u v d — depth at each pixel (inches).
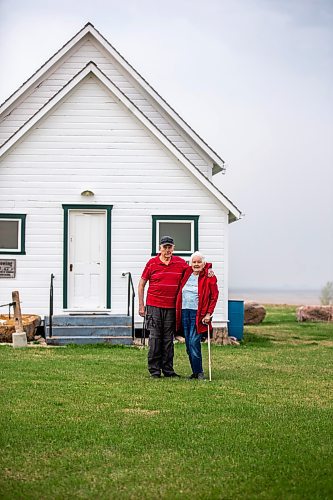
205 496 293.7
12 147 862.5
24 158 866.1
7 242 863.7
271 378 569.3
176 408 442.6
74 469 327.0
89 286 871.7
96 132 872.9
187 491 300.2
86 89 872.9
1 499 288.4
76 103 872.3
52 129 868.6
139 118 868.6
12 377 547.5
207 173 956.0
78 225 872.9
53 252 865.5
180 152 869.2
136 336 866.8
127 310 861.8
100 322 828.6
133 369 597.9
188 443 366.6
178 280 556.1
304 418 422.6
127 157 874.1
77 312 861.2
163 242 551.5
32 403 453.1
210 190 872.3
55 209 868.0
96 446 361.1
